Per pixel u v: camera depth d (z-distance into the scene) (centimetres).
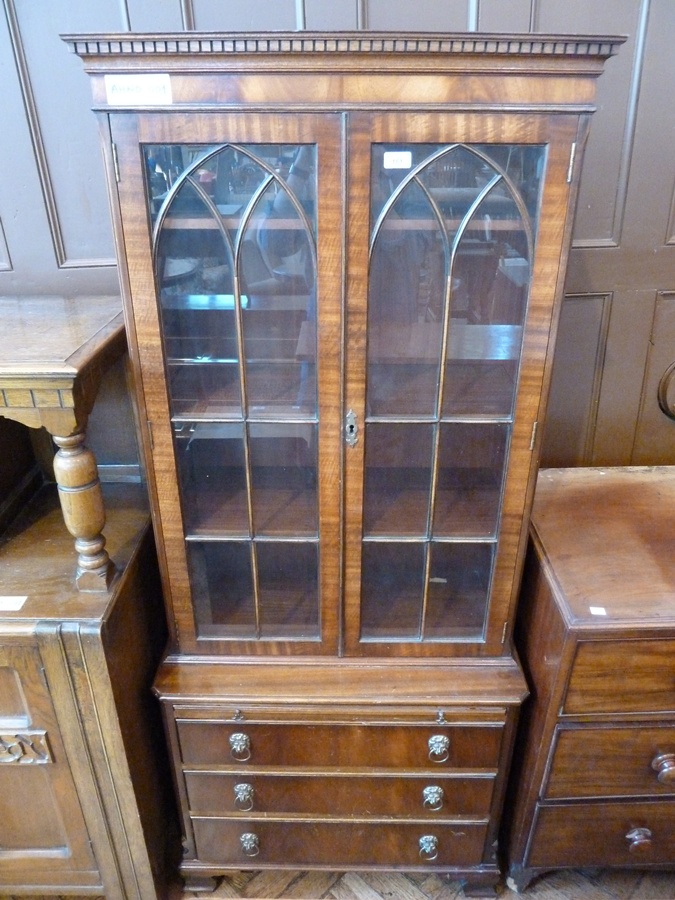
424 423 101
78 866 124
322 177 86
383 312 95
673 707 111
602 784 119
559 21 121
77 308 121
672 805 121
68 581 109
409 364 99
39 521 127
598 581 111
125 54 80
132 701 115
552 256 91
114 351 105
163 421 100
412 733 117
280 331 96
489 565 113
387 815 126
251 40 78
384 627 119
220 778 122
